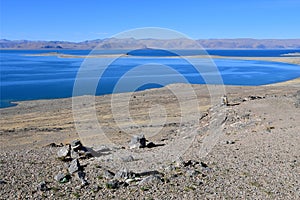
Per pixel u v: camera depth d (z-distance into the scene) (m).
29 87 68.69
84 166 15.09
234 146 18.95
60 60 162.12
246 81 76.69
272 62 146.38
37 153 18.11
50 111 43.03
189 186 12.78
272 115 27.30
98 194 12.06
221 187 12.80
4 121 37.97
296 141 19.44
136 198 11.78
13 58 187.38
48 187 12.57
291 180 13.58
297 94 34.66
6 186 12.53
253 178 13.74
